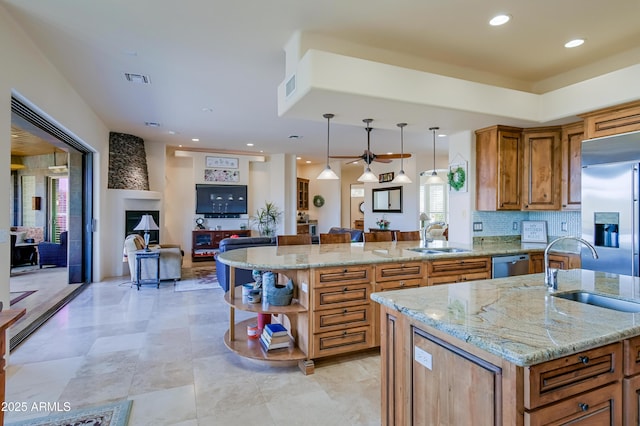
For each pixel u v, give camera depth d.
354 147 8.29
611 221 3.30
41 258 7.66
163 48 3.26
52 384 2.57
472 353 1.28
